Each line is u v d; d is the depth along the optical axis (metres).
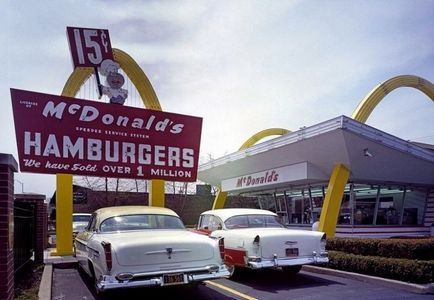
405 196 17.78
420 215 18.22
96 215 8.25
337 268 9.30
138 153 13.45
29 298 6.60
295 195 19.38
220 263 6.84
